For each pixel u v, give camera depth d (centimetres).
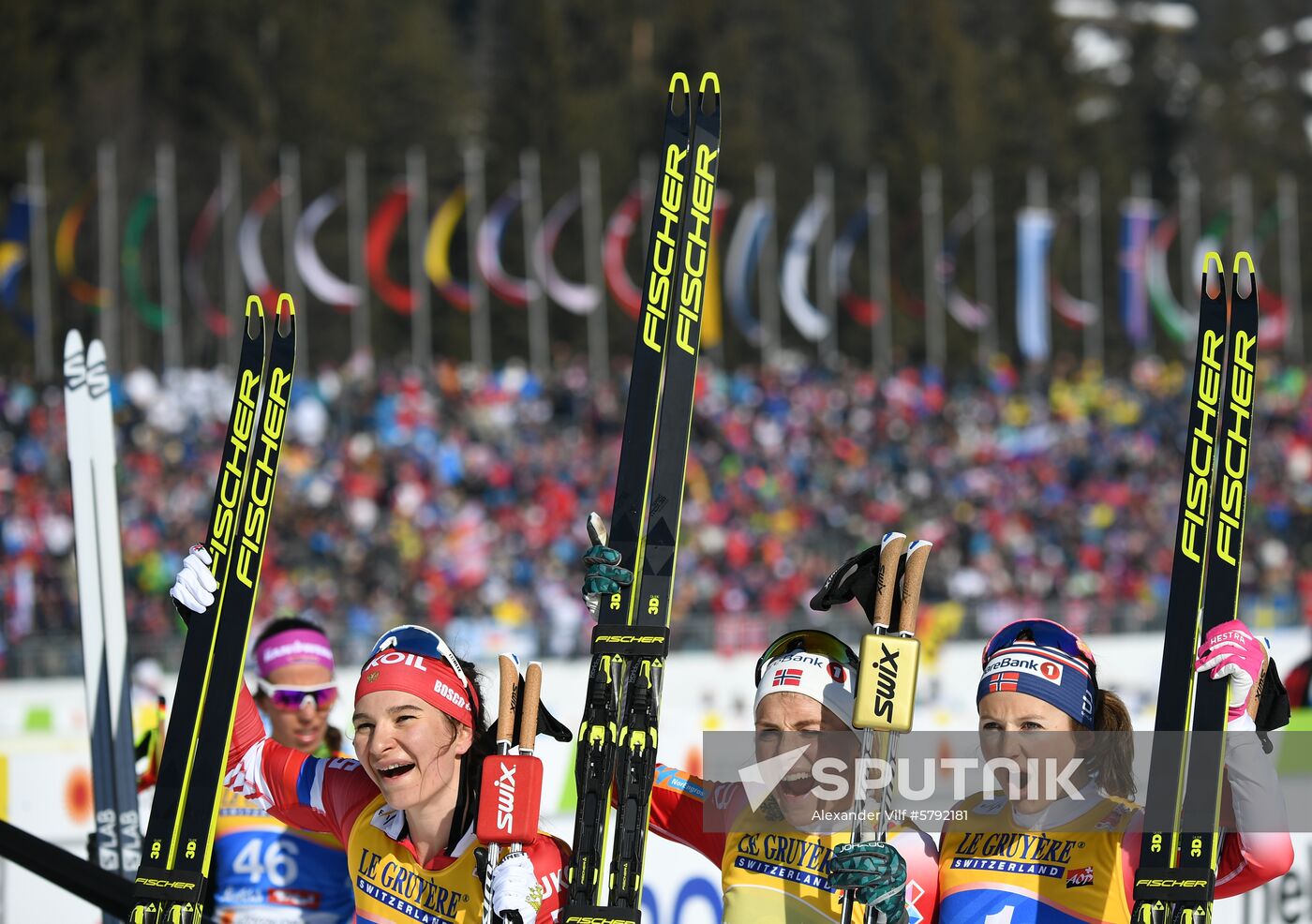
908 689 1083
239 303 12638
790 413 10200
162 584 6838
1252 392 1127
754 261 13625
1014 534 8331
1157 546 8625
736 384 10731
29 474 8062
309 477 8081
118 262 14262
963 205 18725
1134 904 1070
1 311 13538
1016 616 6234
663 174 1202
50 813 2912
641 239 16638
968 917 1138
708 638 5678
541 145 17725
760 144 18275
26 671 5059
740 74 19812
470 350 16362
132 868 1495
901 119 18925
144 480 7962
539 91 17825
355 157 12262
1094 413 11112
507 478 8675
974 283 18462
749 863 1194
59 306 13962
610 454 9319
